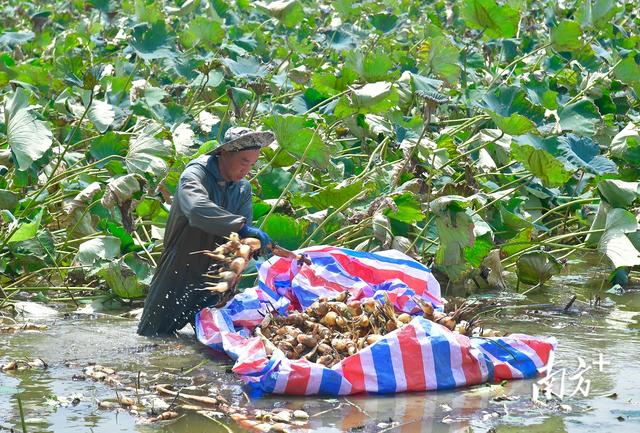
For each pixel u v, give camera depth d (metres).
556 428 6.07
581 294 10.27
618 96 14.80
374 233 9.75
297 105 12.48
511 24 12.53
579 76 15.55
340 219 10.08
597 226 10.29
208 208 7.61
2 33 18.03
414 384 6.85
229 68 13.09
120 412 6.32
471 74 15.27
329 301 7.80
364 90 10.16
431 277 8.38
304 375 6.71
